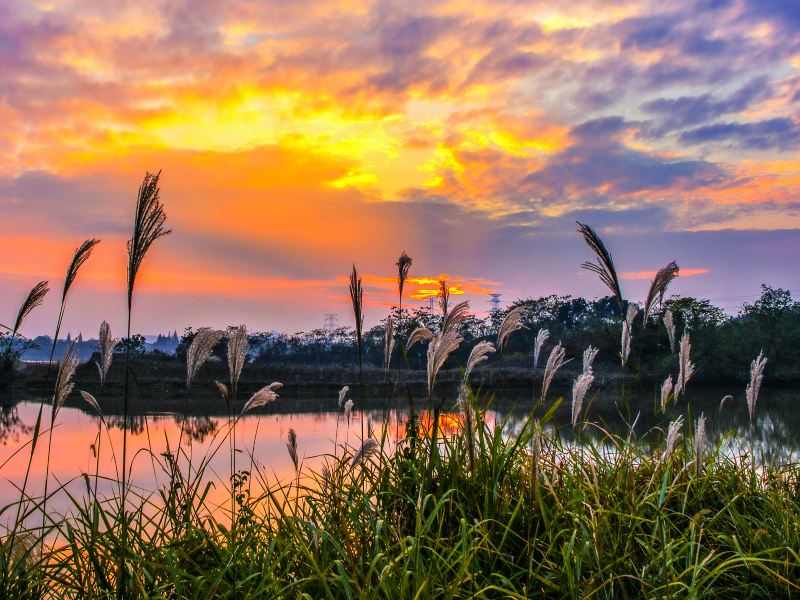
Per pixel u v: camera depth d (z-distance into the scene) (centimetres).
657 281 545
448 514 388
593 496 407
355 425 1684
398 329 505
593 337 3819
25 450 1462
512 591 310
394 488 429
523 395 2578
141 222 371
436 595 303
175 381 3978
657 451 503
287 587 298
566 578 326
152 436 1641
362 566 322
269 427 1878
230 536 356
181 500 396
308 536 344
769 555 362
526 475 400
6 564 328
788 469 526
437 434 424
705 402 2720
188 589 331
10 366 3462
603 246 507
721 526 423
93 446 432
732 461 513
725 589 354
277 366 5019
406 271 524
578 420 442
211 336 411
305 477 478
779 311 4809
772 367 4497
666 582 320
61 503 680
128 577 323
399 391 521
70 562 346
